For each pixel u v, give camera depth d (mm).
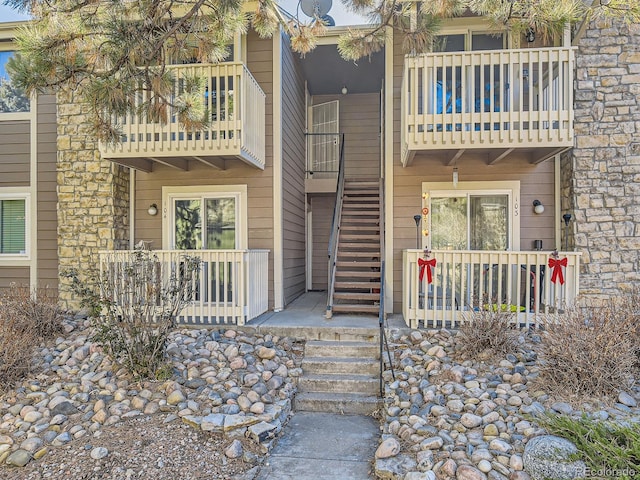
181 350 5238
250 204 7527
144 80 4133
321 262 10852
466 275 6758
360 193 9297
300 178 9695
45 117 8000
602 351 3824
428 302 6445
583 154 6262
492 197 7039
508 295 5559
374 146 10500
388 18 4492
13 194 8062
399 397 4266
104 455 3416
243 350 5359
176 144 6410
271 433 3896
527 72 6383
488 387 4156
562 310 5125
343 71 9492
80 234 7379
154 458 3443
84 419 3928
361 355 5422
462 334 5000
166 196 7652
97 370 4781
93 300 4848
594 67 6238
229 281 6953
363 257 8047
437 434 3533
